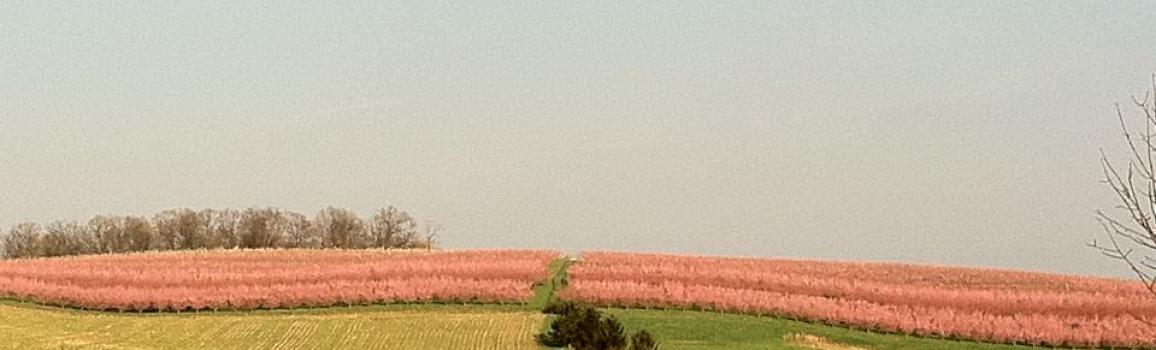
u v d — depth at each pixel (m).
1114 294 62.84
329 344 47.53
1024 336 51.34
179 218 129.25
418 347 46.19
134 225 126.81
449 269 65.25
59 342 47.59
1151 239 11.94
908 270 75.12
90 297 60.66
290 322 54.50
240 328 52.66
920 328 52.69
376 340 48.28
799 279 63.94
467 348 45.88
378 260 75.12
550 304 57.62
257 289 60.09
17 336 49.53
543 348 45.88
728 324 53.59
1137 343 50.53
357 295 59.84
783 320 55.16
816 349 48.56
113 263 75.88
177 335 50.69
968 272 75.00
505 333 49.78
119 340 49.03
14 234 122.00
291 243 131.62
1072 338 50.91
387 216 132.00
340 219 131.75
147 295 60.00
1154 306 56.16
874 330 53.50
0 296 63.75
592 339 45.44
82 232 125.06
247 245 129.50
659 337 50.47
